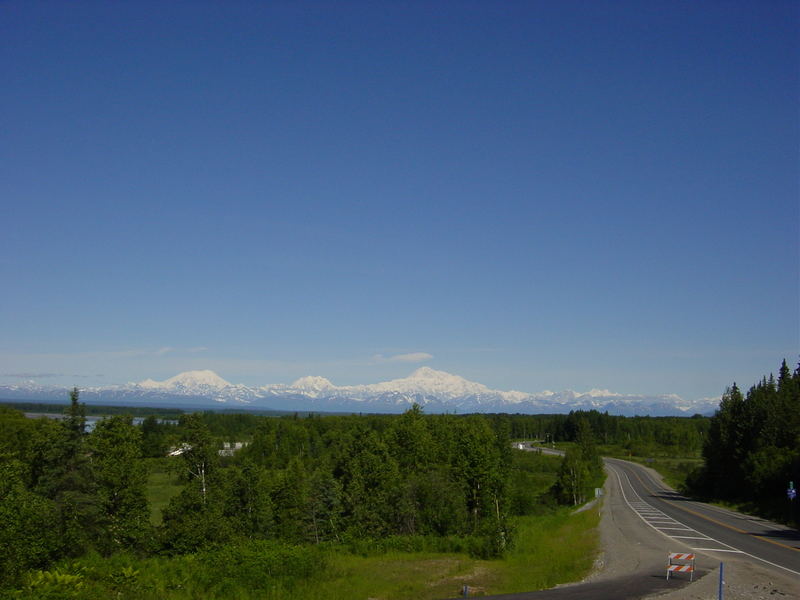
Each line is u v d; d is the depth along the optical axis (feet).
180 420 144.97
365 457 164.96
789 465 198.39
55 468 119.44
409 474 167.43
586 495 277.44
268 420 375.45
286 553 92.94
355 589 84.94
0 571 75.51
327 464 216.33
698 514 187.52
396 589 84.53
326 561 98.22
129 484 121.39
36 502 90.02
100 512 116.67
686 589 74.69
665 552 108.37
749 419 251.60
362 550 126.82
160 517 193.26
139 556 118.01
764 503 199.72
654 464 484.74
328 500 157.89
